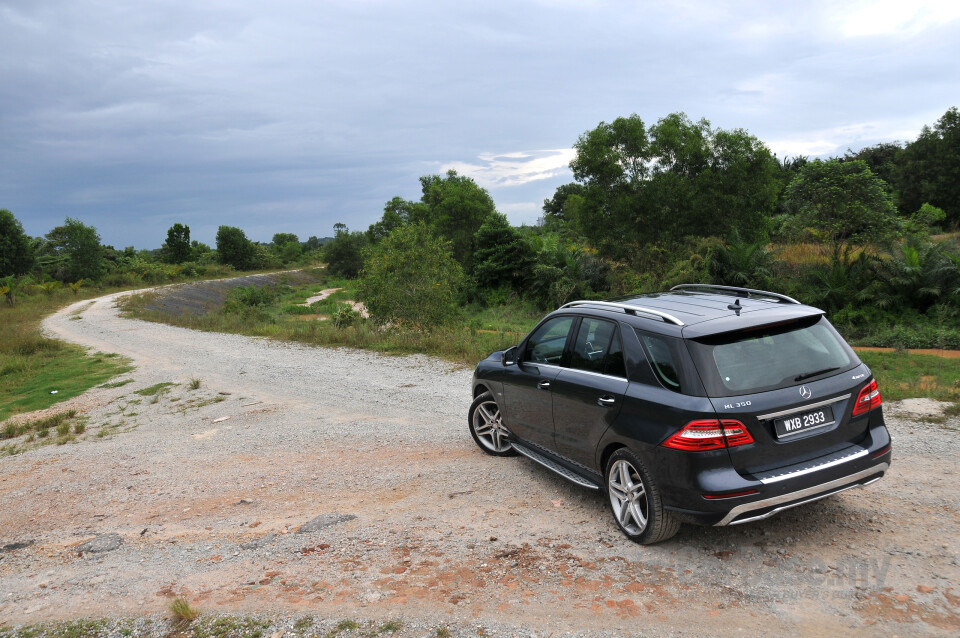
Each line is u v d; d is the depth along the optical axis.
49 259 84.00
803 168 27.12
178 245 102.44
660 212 28.91
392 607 3.38
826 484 3.49
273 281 82.69
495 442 6.10
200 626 3.34
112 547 4.85
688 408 3.42
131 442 8.56
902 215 36.56
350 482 5.88
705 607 3.13
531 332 5.21
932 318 17.31
